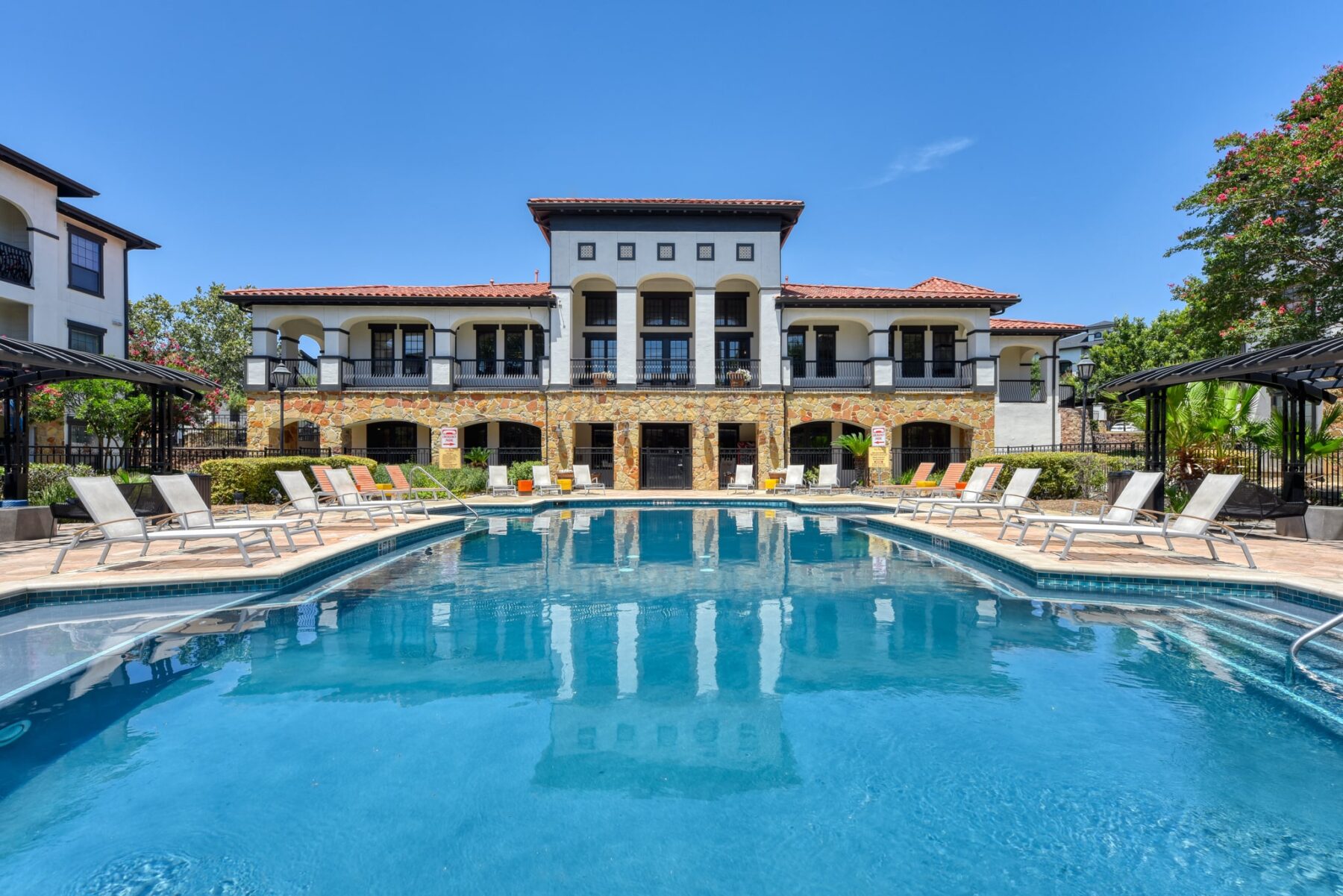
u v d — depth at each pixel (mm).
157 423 10930
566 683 3582
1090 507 11781
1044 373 22406
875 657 3998
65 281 17875
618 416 19984
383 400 20047
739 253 20516
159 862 2002
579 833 2176
